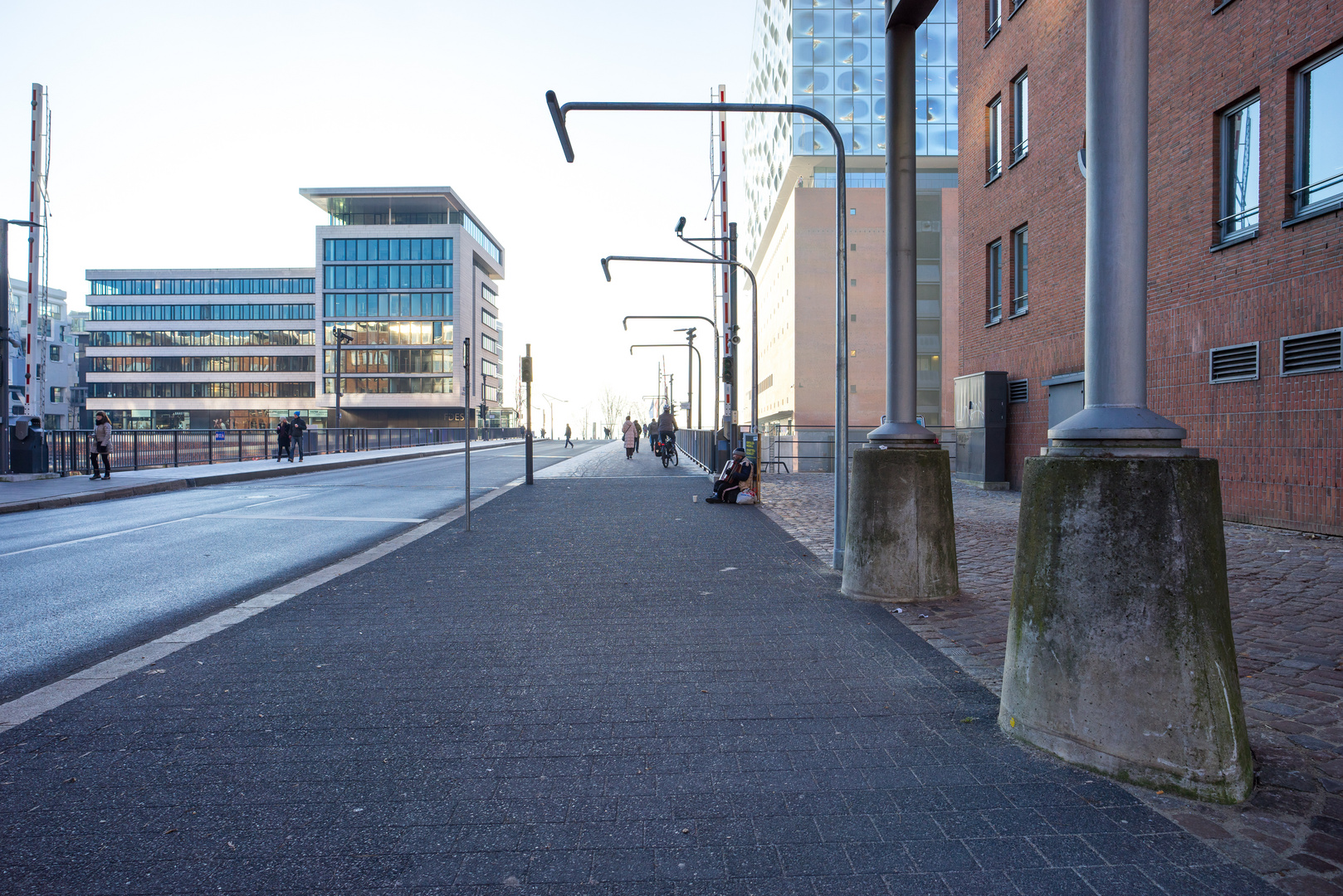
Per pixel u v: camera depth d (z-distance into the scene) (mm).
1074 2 14148
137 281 95750
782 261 57250
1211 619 2850
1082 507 3070
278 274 95000
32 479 18938
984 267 18016
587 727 3441
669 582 6656
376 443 44250
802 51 48969
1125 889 2197
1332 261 8727
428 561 7820
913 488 5895
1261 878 2250
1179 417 11094
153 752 3193
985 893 2191
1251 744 3199
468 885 2240
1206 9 10555
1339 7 8578
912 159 6219
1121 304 3191
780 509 12719
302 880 2268
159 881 2266
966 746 3205
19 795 2812
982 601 5859
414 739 3314
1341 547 8094
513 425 117562
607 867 2332
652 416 69375
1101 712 2957
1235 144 10289
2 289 18641
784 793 2801
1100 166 3240
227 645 4793
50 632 5383
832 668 4250
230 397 94562
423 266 83938
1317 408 8930
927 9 6012
